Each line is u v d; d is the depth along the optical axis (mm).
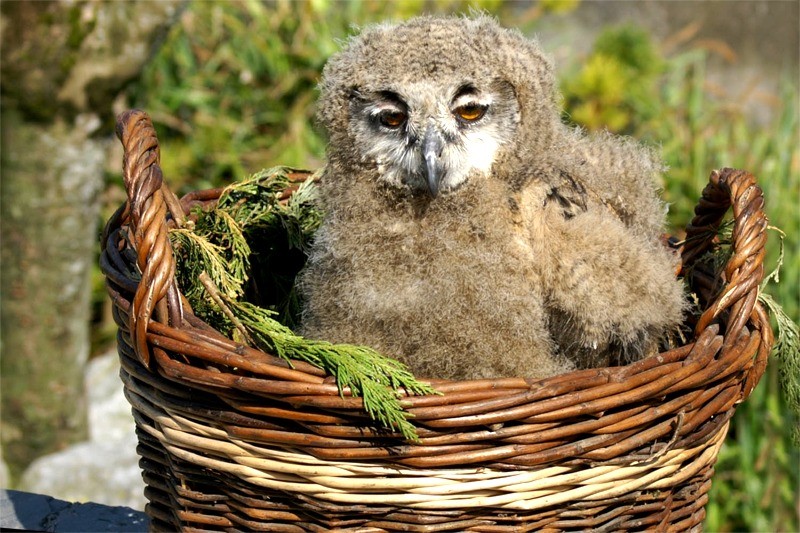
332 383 3525
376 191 4602
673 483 3930
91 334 10344
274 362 3594
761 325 4203
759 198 4164
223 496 3885
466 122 4480
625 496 3834
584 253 4250
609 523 3877
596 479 3707
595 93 9688
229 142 10320
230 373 3623
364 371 3562
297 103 10609
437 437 3531
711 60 13125
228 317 4223
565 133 4938
